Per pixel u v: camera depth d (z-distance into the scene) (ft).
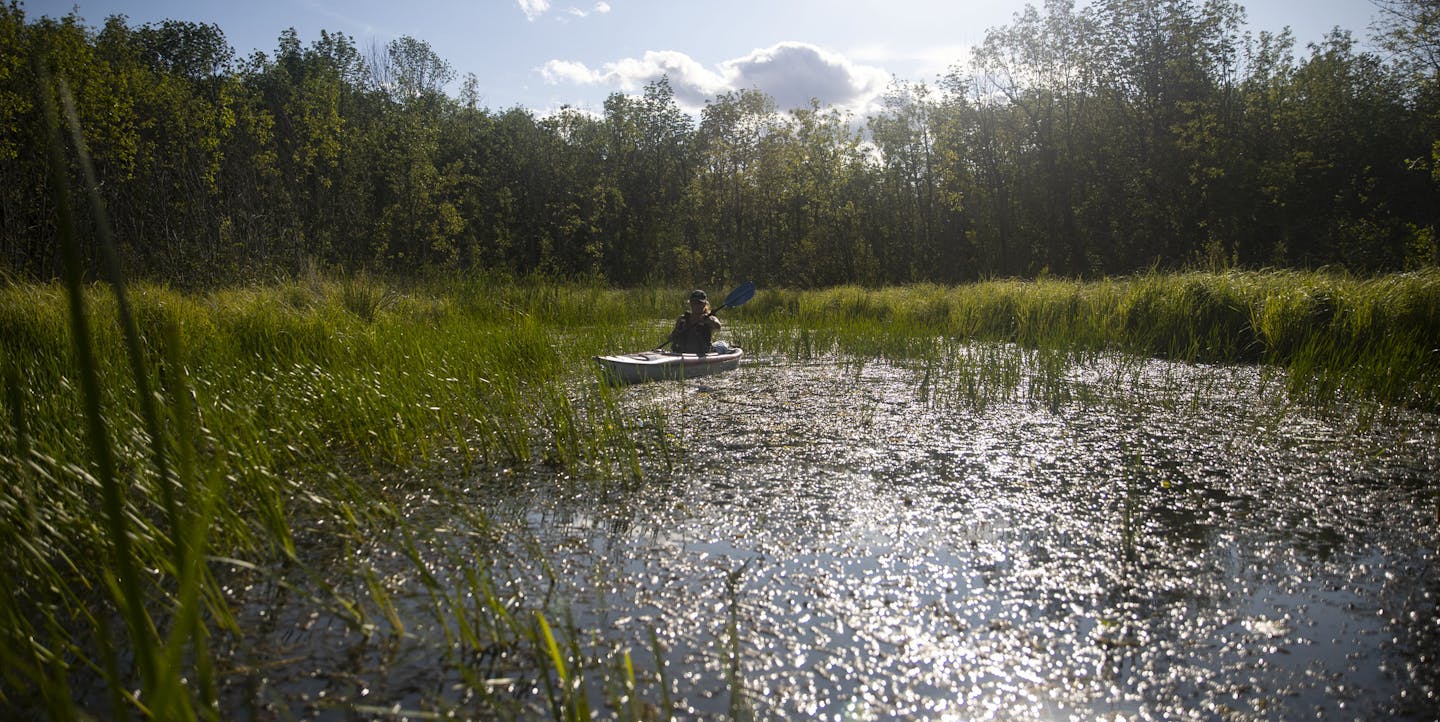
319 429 19.47
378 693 8.99
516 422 21.40
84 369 4.43
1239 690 9.09
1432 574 11.97
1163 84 108.58
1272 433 20.42
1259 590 11.57
